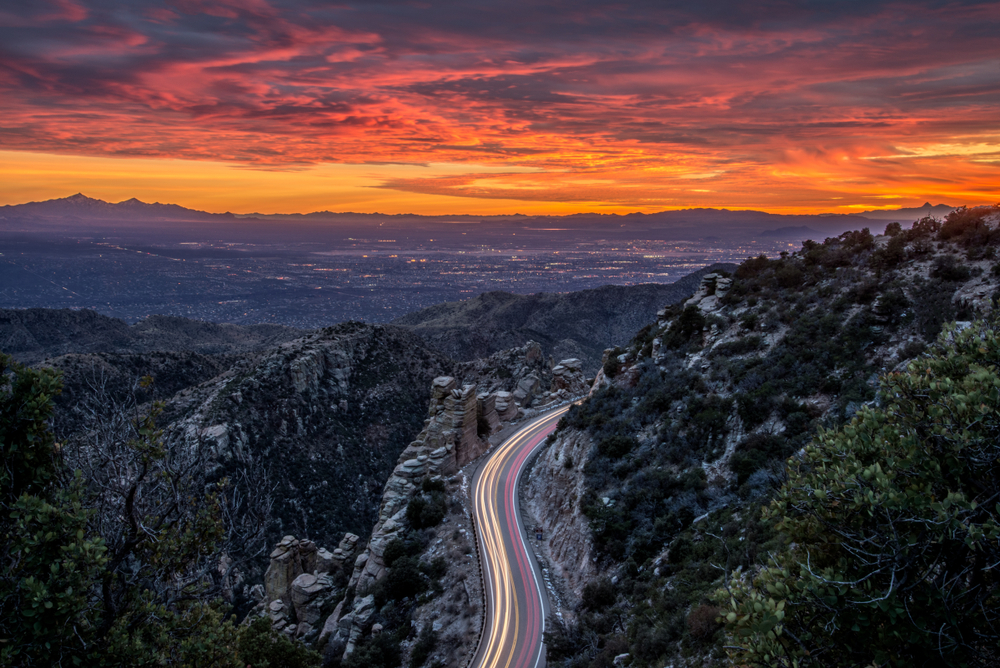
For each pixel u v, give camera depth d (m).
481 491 63.44
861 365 40.12
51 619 12.65
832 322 45.62
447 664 39.69
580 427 60.22
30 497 13.22
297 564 64.06
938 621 10.83
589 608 37.06
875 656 10.97
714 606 23.91
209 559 17.06
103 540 13.62
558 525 52.12
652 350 63.59
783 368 43.88
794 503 13.55
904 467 12.20
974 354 13.98
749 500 33.53
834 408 37.47
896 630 11.03
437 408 75.75
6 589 12.42
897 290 44.59
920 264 47.03
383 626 46.69
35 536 12.94
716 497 37.53
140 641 14.21
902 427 13.46
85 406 15.95
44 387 14.58
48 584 12.64
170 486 16.53
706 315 60.66
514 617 42.25
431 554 53.09
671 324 64.44
